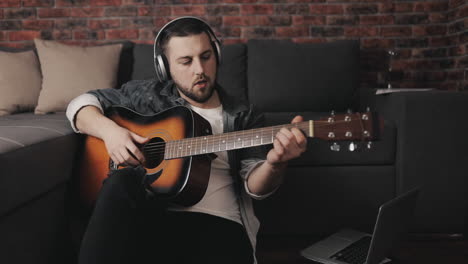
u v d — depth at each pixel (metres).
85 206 1.21
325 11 2.86
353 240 1.52
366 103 2.32
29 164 0.96
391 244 1.29
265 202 1.81
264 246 1.74
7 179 0.87
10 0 2.84
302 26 2.87
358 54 2.53
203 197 1.06
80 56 2.20
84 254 0.80
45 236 1.10
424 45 2.85
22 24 2.85
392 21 2.85
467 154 1.74
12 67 2.09
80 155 1.23
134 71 2.41
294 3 2.86
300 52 2.46
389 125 1.79
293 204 1.81
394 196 1.82
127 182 0.88
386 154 1.79
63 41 2.87
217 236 0.99
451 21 2.77
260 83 2.44
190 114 1.10
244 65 2.52
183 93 1.16
